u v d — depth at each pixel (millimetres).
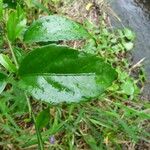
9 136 398
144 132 445
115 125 444
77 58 136
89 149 430
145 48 584
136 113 445
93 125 448
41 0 547
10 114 405
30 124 427
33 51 141
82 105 441
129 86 501
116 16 612
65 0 584
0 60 176
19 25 200
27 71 144
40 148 175
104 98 470
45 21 203
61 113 438
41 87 141
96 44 542
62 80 138
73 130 413
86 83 136
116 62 543
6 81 163
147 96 521
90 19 593
